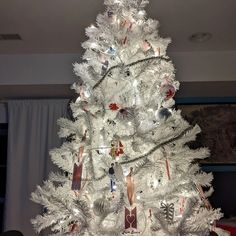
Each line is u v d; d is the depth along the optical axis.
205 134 2.94
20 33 2.10
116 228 0.96
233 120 2.96
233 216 2.65
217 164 2.89
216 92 2.81
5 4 1.72
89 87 1.16
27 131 2.95
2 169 3.02
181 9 1.78
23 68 2.48
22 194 2.82
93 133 1.11
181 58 2.44
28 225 2.73
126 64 1.12
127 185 0.98
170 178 1.05
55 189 1.13
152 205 1.00
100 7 1.75
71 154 1.16
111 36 1.18
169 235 0.95
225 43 2.27
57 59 2.49
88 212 0.96
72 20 1.92
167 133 1.03
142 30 1.20
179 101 3.02
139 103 1.10
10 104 2.99
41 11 1.80
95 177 1.06
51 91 2.73
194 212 1.00
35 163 2.86
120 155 1.04
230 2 1.71
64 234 1.06
